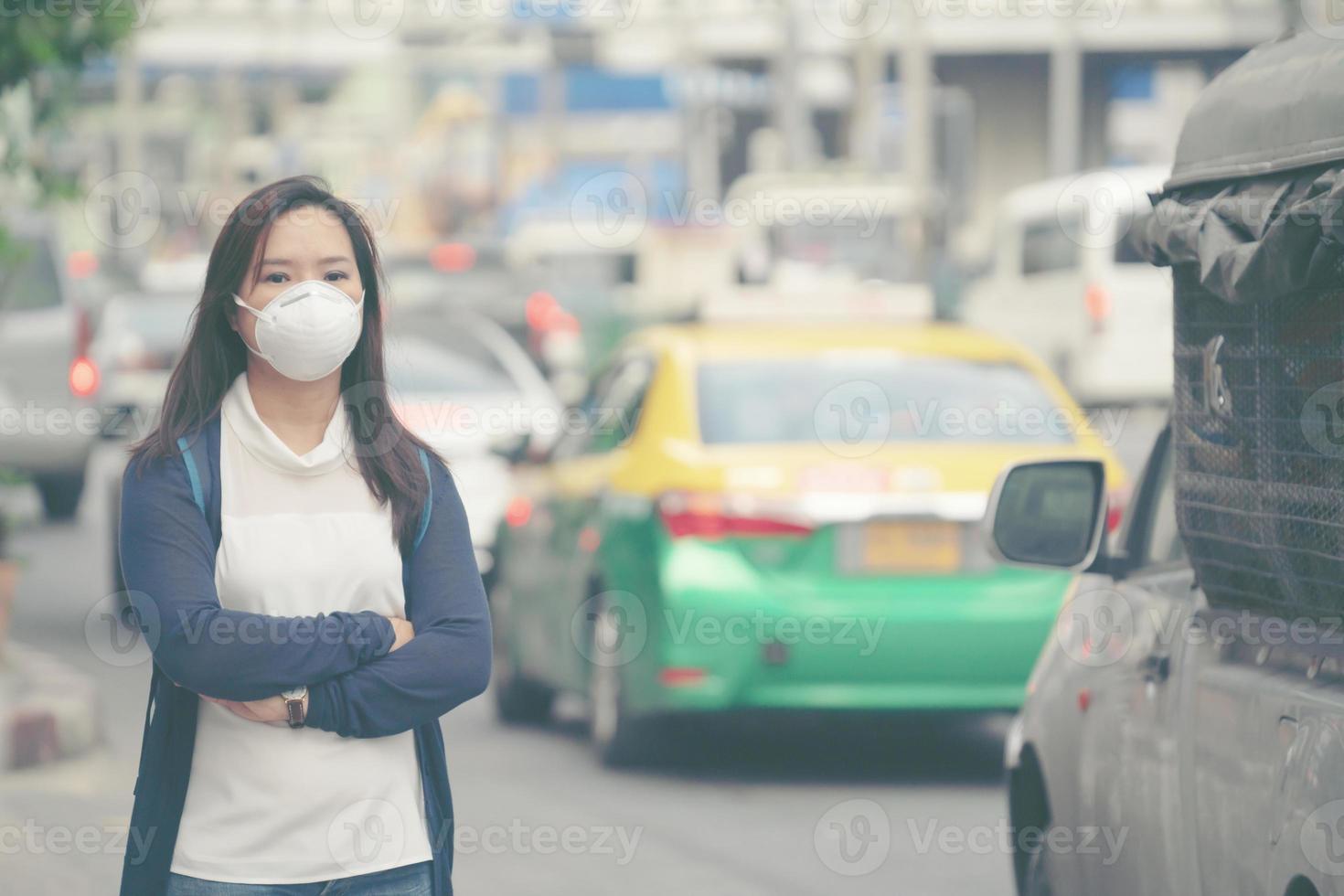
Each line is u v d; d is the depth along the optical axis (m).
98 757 20.28
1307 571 7.81
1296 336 7.78
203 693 7.62
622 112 120.88
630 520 19.67
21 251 26.47
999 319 71.31
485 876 15.87
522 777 20.14
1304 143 7.64
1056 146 101.00
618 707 20.05
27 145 24.80
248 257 7.90
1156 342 63.91
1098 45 100.88
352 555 7.86
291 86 107.94
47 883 15.16
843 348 20.38
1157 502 10.70
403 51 107.00
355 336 7.85
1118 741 10.14
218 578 7.79
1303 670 8.12
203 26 106.06
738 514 18.88
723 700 18.77
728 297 24.73
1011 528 10.33
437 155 109.25
